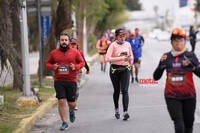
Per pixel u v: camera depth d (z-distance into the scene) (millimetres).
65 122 18750
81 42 68875
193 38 67500
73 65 17688
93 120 20781
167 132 17672
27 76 23906
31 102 23609
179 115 12852
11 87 30609
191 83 13008
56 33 38344
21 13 23172
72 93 18438
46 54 39125
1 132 16844
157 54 75750
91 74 45750
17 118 19891
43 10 31297
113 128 18766
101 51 48219
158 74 13609
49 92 29109
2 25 21391
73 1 38031
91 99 27953
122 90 20094
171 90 13078
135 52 35469
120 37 19938
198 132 17359
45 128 19312
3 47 21891
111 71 20250
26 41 23703
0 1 20266
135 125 19234
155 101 26156
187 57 12938
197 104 24250
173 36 12984
